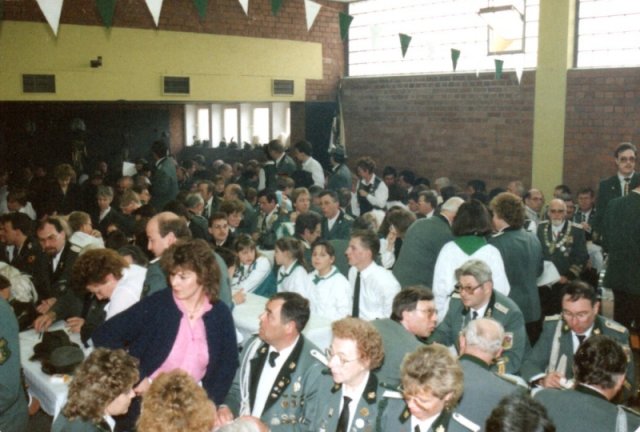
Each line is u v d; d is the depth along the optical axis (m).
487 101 9.15
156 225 3.39
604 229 4.67
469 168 9.48
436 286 4.01
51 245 4.62
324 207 6.14
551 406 2.48
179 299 2.92
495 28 8.40
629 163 5.51
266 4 10.26
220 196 8.38
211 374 2.96
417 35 10.08
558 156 8.36
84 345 3.70
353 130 11.04
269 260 5.55
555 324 3.49
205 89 9.82
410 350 2.90
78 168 11.11
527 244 4.13
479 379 2.62
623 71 7.72
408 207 7.07
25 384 3.33
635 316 4.54
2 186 8.86
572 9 8.17
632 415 2.41
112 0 4.68
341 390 2.64
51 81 8.60
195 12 9.64
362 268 4.16
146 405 2.03
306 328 4.04
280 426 2.78
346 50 11.20
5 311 2.80
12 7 8.26
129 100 9.25
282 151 8.66
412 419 2.45
